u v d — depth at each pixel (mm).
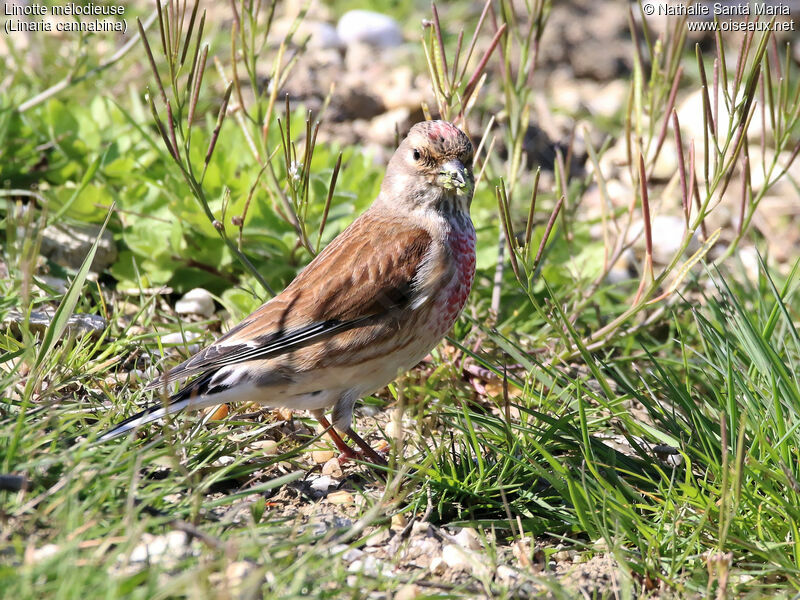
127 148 10781
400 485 6910
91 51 12070
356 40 15055
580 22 16891
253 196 9945
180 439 6945
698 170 13594
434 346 7602
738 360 7695
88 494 5703
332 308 7090
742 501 6477
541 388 8023
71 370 7492
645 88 9930
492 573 6016
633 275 11609
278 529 5977
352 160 11109
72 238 9703
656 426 7621
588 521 6523
